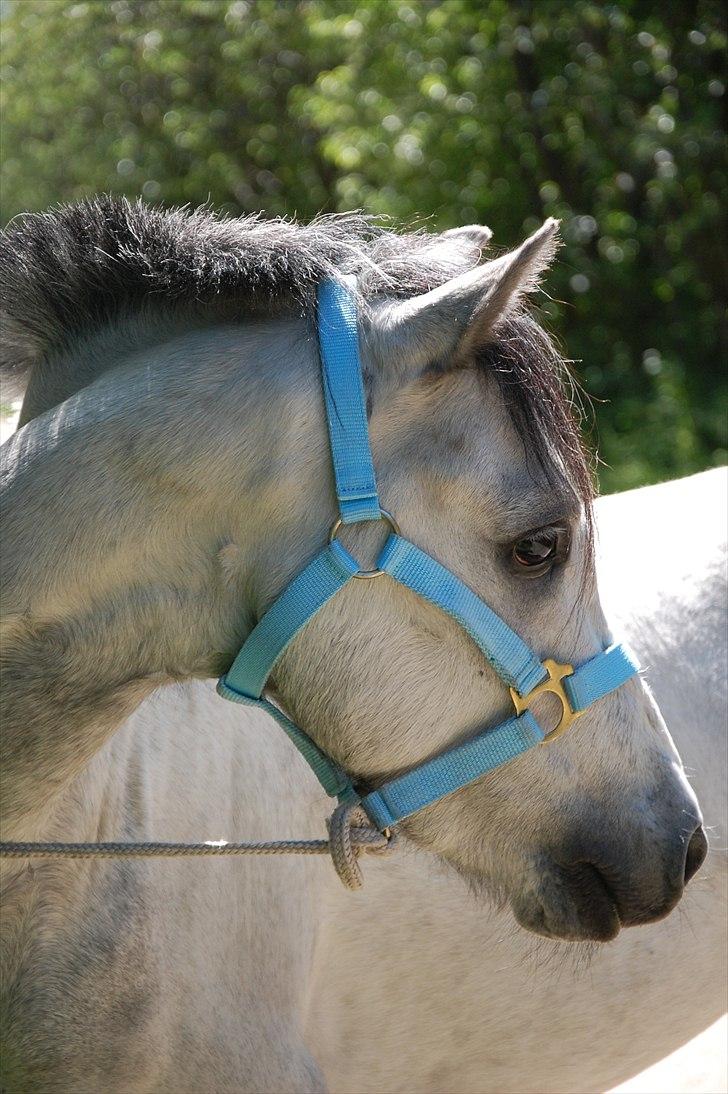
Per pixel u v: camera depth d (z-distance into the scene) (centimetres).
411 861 284
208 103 1419
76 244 227
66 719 213
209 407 208
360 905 280
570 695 222
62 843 225
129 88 1458
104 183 1446
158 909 245
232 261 218
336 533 210
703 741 319
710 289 1046
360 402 209
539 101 1074
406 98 1100
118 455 207
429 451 213
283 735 275
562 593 222
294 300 219
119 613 210
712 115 971
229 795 262
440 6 1088
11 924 232
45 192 1497
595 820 228
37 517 206
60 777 219
